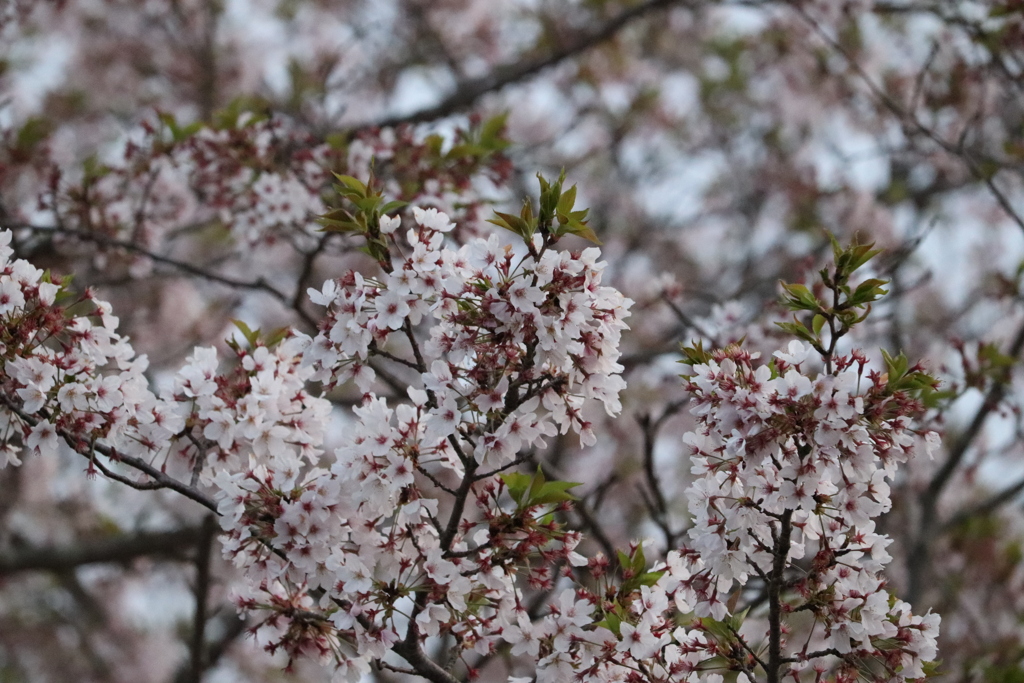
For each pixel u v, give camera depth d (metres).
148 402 3.66
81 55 11.00
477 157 6.41
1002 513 9.61
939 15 8.76
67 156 7.82
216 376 3.73
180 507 10.34
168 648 11.29
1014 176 9.80
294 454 3.75
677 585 3.73
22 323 3.51
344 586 3.32
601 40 9.57
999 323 8.54
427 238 3.42
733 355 3.29
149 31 11.18
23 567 8.72
